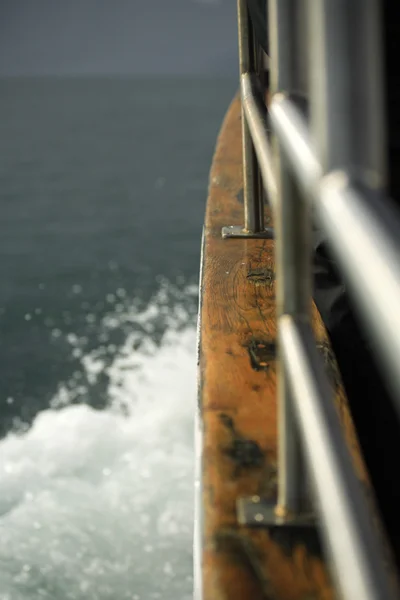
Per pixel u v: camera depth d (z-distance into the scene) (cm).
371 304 32
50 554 462
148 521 490
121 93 11500
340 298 133
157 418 653
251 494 86
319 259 137
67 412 688
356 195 39
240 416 103
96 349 1002
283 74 61
